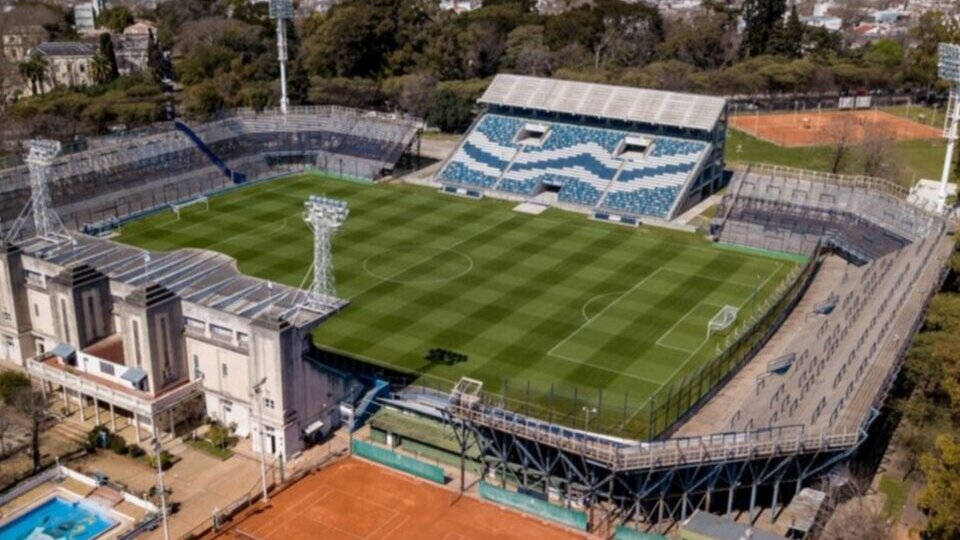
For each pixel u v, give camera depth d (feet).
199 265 338.13
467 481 274.98
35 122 611.06
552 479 262.06
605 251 458.50
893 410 297.94
